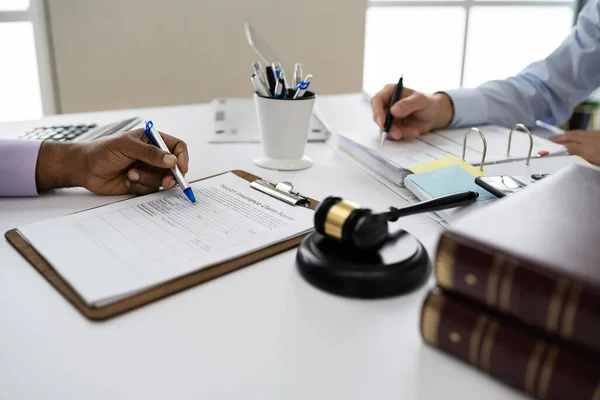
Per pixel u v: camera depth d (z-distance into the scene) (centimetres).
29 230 62
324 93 238
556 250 40
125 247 58
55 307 49
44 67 182
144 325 47
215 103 129
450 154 87
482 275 40
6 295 51
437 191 71
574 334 36
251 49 213
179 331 46
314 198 76
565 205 48
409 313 49
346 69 239
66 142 78
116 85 193
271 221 66
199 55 204
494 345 40
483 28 304
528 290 38
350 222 52
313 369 42
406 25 287
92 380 40
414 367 42
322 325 47
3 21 172
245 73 215
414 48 294
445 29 296
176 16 195
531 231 43
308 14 221
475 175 76
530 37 320
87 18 180
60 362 42
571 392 37
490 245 40
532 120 120
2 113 186
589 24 126
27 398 38
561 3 317
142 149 72
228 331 46
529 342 39
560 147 93
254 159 92
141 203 71
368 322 48
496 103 114
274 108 85
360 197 77
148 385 40
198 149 98
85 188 77
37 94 187
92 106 191
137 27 190
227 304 50
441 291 44
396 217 59
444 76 305
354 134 98
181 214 67
